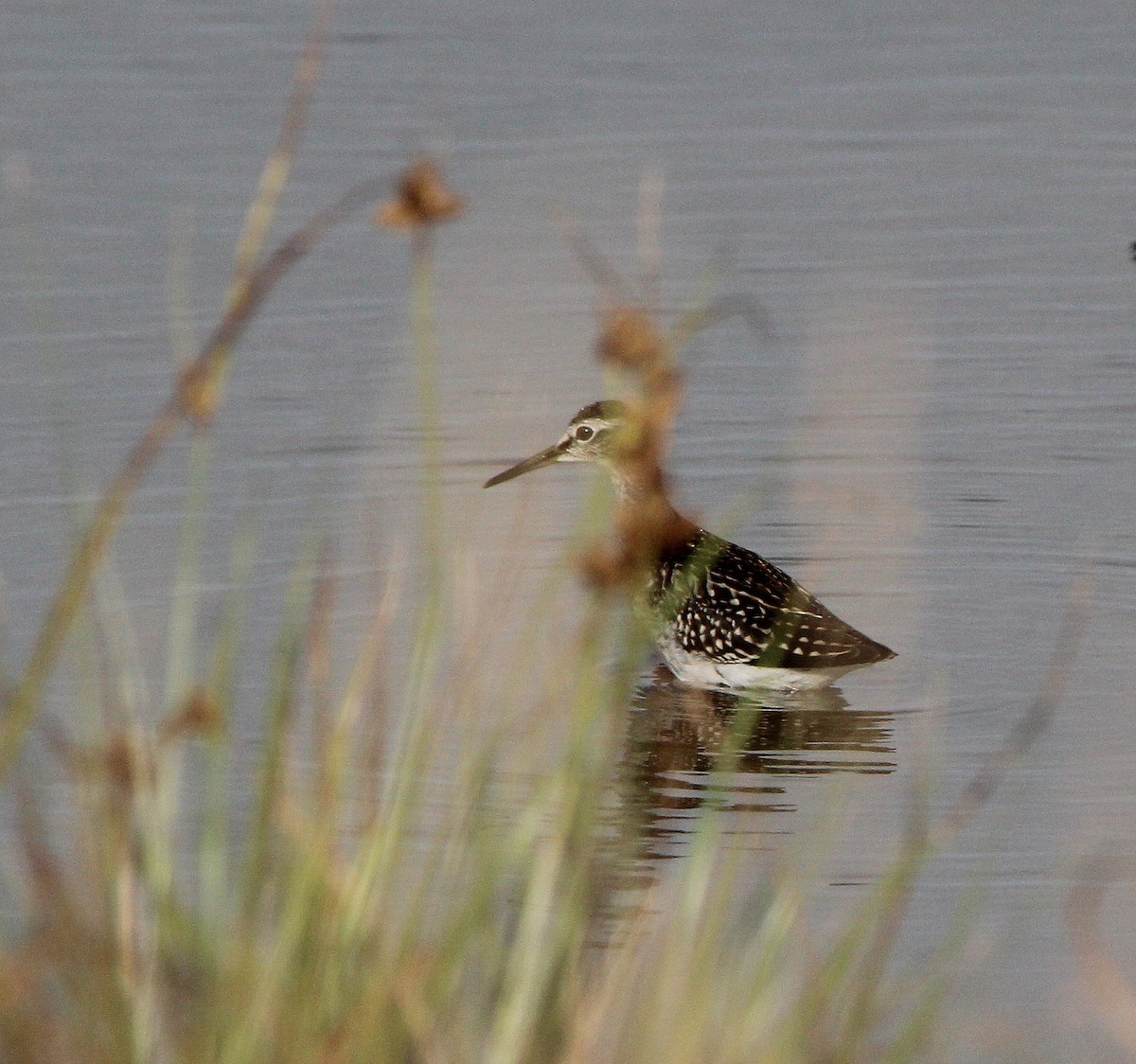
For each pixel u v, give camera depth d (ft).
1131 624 52.44
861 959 34.24
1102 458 61.36
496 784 37.04
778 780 44.24
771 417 63.82
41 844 30.32
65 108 89.04
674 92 92.02
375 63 95.35
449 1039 26.48
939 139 87.15
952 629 52.80
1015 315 70.49
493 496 57.93
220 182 81.20
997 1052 31.73
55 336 68.03
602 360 24.23
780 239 76.43
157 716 43.98
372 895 27.43
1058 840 40.65
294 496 57.98
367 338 68.49
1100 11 104.68
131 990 25.64
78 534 32.73
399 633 48.65
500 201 79.15
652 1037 26.81
